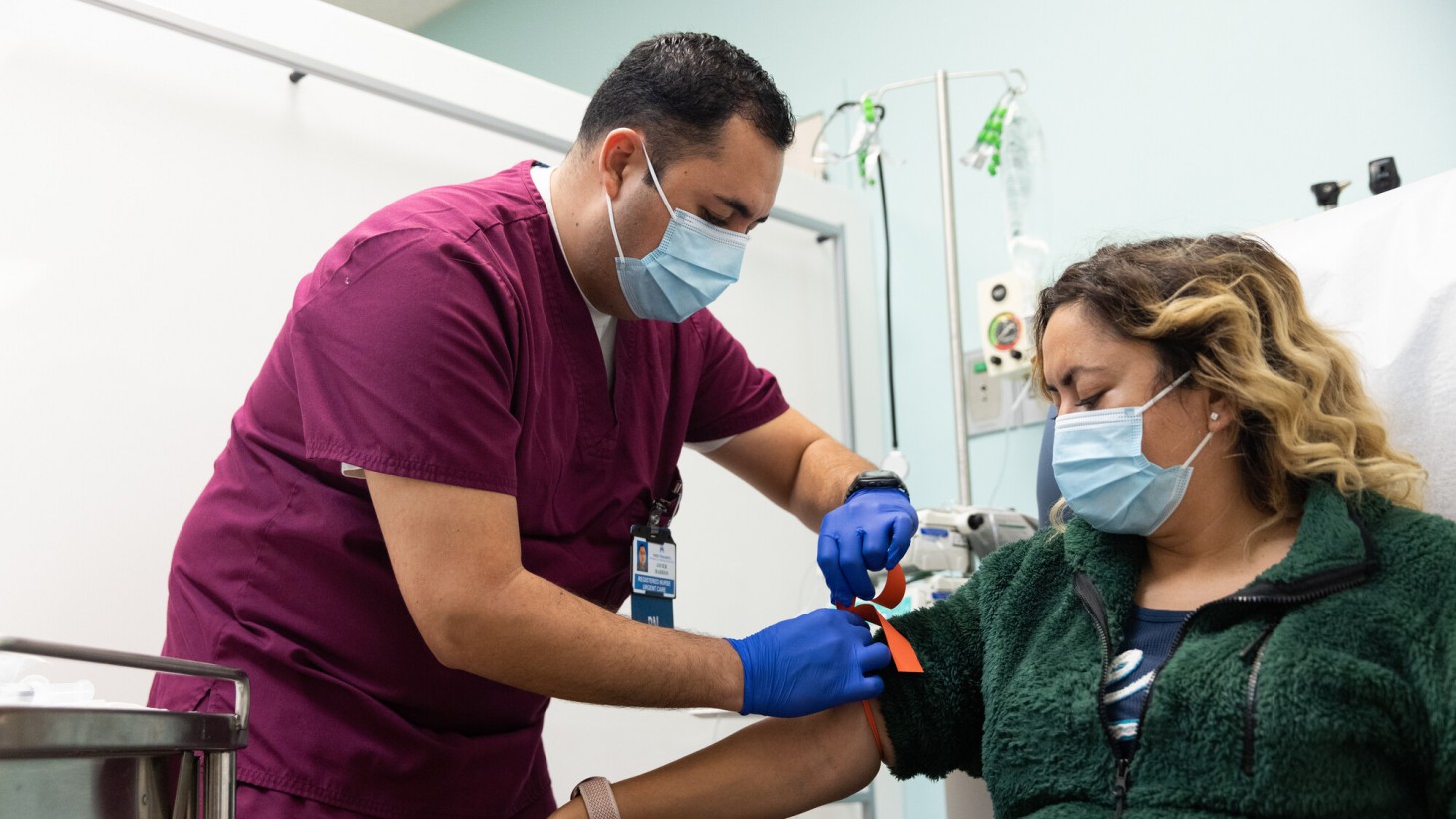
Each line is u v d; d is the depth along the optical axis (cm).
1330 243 153
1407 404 141
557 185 141
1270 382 118
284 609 128
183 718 96
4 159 192
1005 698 123
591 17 374
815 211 294
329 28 223
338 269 123
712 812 127
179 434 204
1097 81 266
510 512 120
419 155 235
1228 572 121
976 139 280
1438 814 101
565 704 240
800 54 328
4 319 189
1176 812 107
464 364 118
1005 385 273
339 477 129
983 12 289
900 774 132
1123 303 121
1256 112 241
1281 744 103
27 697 90
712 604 262
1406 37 223
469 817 133
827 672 125
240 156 214
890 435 302
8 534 187
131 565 197
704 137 131
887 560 135
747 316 279
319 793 123
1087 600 123
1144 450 119
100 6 201
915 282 299
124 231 201
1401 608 106
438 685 130
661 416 153
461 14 411
